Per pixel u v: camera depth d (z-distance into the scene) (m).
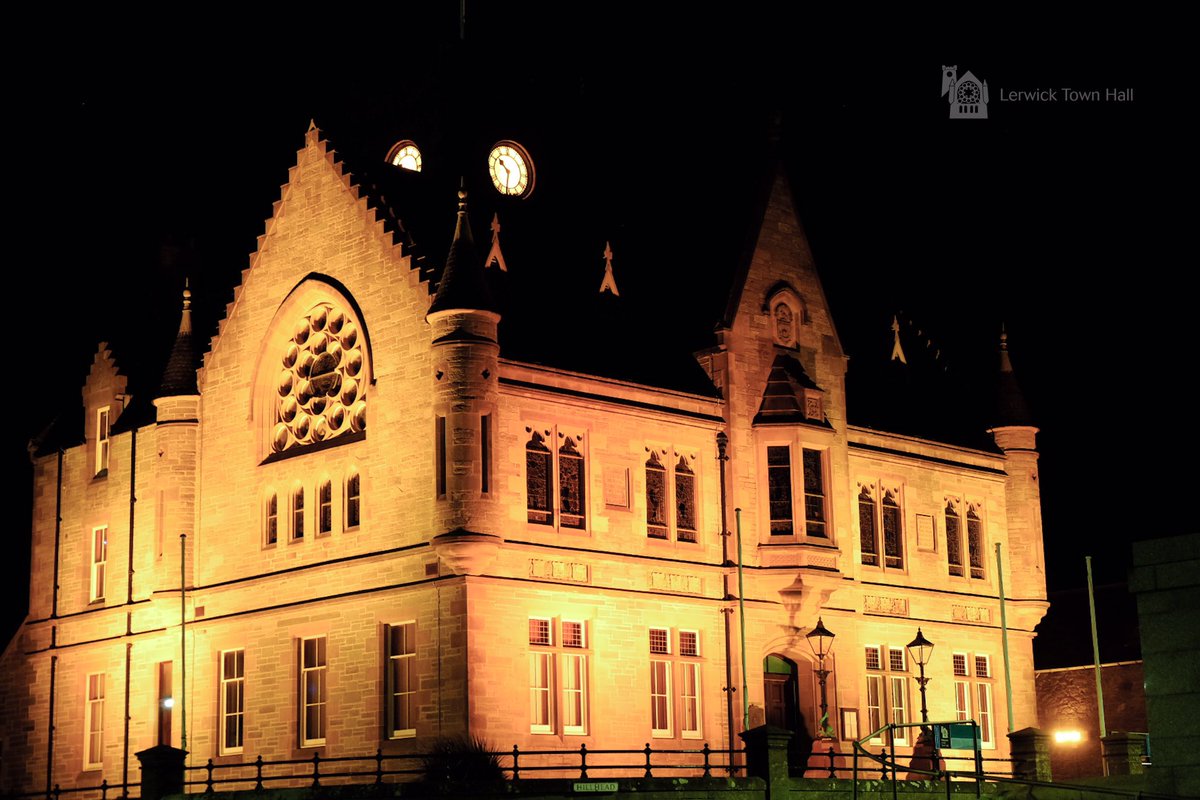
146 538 55.09
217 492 52.03
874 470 56.81
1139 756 47.16
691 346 52.88
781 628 51.41
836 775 50.41
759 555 51.22
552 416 46.75
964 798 43.47
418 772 37.78
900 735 55.41
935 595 57.81
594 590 46.69
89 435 58.59
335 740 46.72
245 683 49.88
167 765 40.22
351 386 48.56
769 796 39.94
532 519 45.91
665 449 49.91
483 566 43.72
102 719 55.59
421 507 45.16
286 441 50.50
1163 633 26.33
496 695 43.72
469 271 44.66
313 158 50.84
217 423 52.47
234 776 49.28
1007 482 62.34
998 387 63.50
